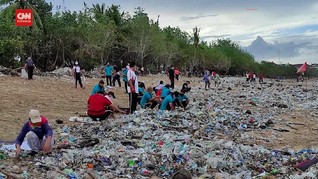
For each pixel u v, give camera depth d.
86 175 9.19
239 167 10.67
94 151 11.18
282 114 22.52
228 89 42.31
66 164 9.83
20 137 10.30
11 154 10.38
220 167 10.45
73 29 55.03
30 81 29.67
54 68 53.66
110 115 16.70
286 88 53.59
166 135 13.55
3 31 41.69
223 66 116.19
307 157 11.69
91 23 61.28
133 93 17.69
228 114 19.69
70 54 57.06
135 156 10.79
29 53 48.59
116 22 70.38
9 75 32.16
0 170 8.89
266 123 18.12
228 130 16.16
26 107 19.44
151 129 14.59
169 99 19.36
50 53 53.62
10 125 14.87
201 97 30.42
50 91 26.09
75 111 19.45
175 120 16.44
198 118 17.48
